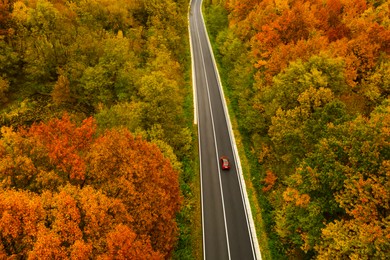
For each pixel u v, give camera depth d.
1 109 45.31
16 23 49.22
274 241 38.88
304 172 33.44
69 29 52.47
